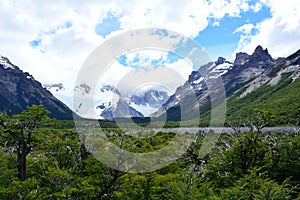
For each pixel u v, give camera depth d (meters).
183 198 14.16
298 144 19.97
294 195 16.19
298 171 19.23
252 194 12.80
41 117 19.55
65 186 17.27
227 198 13.56
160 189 17.23
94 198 18.38
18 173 18.72
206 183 16.05
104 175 18.55
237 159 19.30
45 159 21.34
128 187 18.41
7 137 19.86
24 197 15.91
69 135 20.17
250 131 19.77
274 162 19.56
